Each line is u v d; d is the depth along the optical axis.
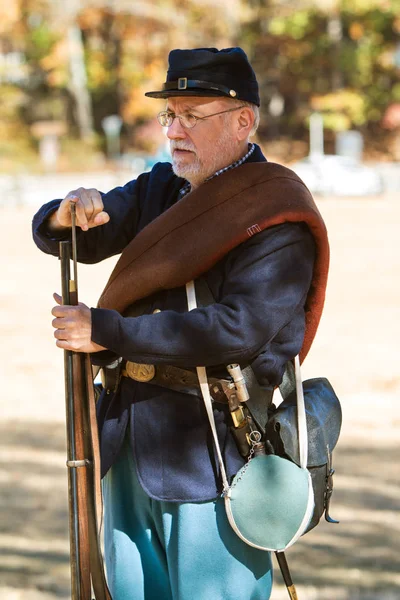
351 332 27.59
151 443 6.37
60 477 14.95
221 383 6.29
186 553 6.30
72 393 6.19
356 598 10.16
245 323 6.07
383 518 12.98
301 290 6.26
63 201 6.50
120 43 123.31
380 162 122.75
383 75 128.50
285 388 6.55
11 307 33.28
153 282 6.38
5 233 59.81
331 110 123.38
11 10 121.25
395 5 123.06
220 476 6.30
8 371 23.12
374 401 19.81
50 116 126.44
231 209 6.30
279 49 126.56
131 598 6.59
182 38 121.06
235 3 122.19
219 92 6.36
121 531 6.61
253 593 6.43
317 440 6.41
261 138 128.00
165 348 6.03
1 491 14.20
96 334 6.02
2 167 108.88
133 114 122.50
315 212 6.31
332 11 122.69
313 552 11.77
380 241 51.41
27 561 11.48
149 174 7.20
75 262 6.25
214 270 6.38
